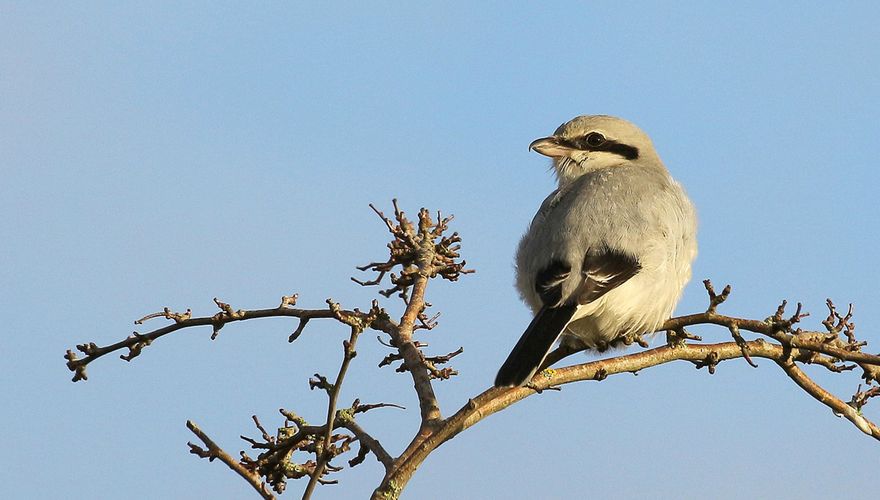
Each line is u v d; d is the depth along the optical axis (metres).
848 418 9.52
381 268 9.71
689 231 11.84
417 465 7.24
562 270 10.62
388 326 8.86
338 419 7.94
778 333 9.12
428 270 9.52
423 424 7.79
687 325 9.54
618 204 11.26
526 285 11.56
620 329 11.18
